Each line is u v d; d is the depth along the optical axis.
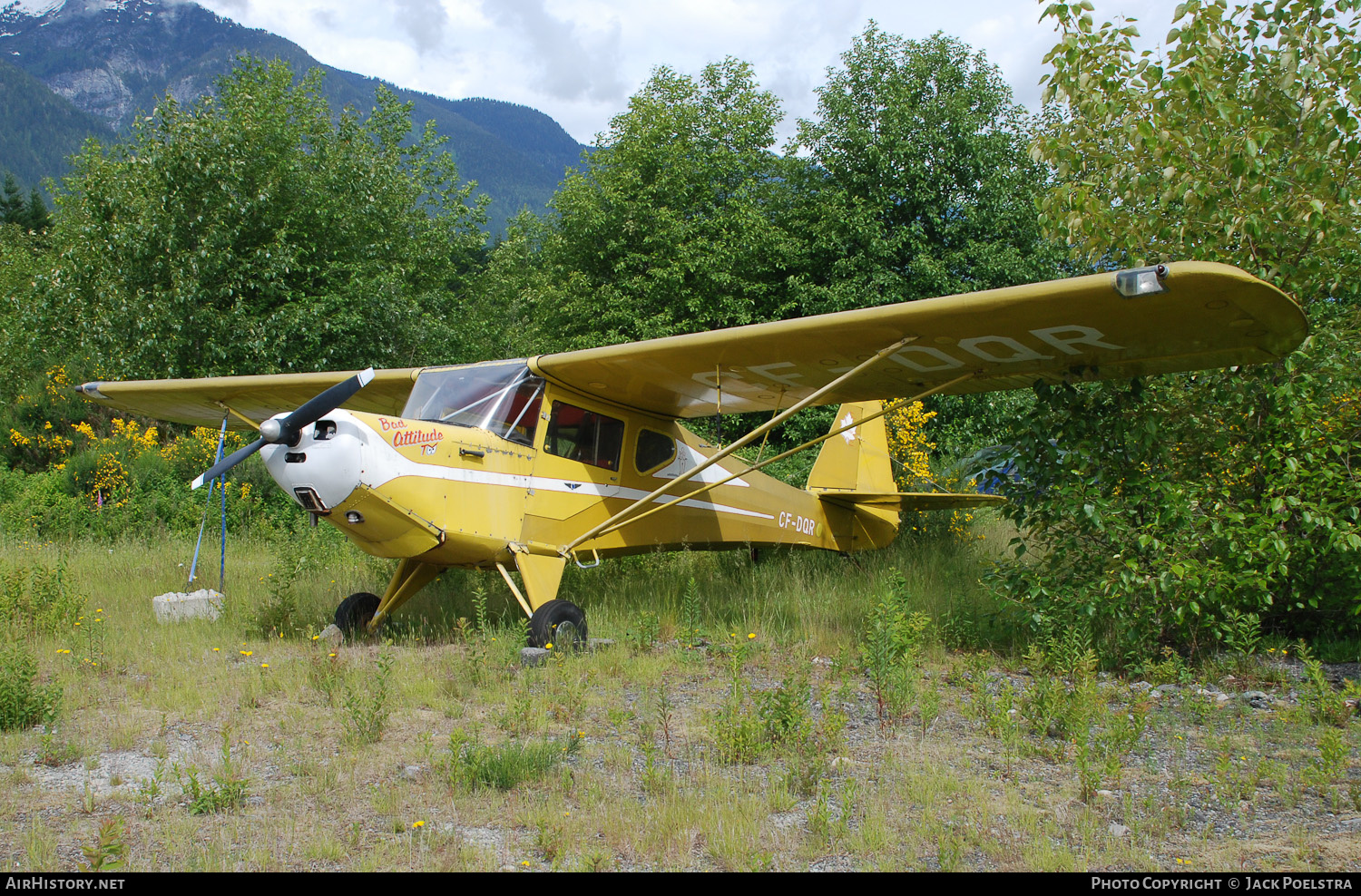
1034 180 15.76
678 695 4.87
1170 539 5.64
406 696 4.70
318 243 16.44
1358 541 5.09
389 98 23.30
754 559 9.06
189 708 4.43
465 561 6.34
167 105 15.04
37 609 6.23
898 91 15.74
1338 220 5.43
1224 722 4.33
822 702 4.55
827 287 15.90
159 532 10.91
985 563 6.38
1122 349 5.29
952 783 3.42
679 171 16.58
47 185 23.97
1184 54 5.89
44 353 16.08
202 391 8.55
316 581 8.00
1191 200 5.67
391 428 5.68
